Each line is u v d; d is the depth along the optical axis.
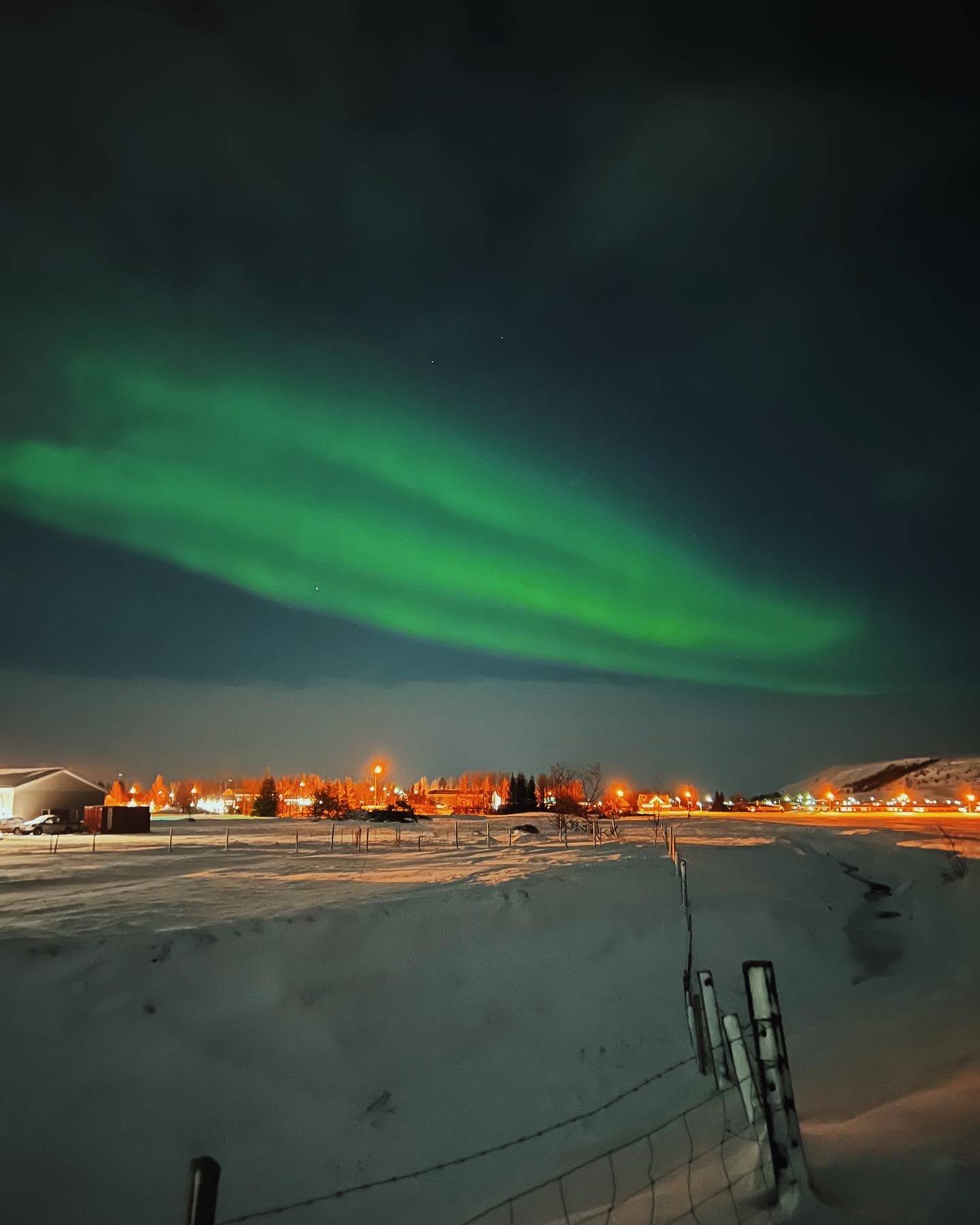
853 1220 4.36
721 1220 4.94
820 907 20.61
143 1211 8.72
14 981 11.69
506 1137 10.39
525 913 16.73
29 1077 9.93
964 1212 4.30
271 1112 10.43
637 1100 10.50
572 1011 13.51
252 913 16.19
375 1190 9.29
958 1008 10.91
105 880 23.50
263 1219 8.76
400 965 14.16
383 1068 11.70
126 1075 10.37
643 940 16.16
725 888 20.33
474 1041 12.58
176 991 12.15
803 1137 6.25
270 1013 12.16
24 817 71.69
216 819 80.44
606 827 49.62
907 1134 5.79
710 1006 9.14
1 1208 8.35
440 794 150.75
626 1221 5.67
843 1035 10.60
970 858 26.86
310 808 88.81
